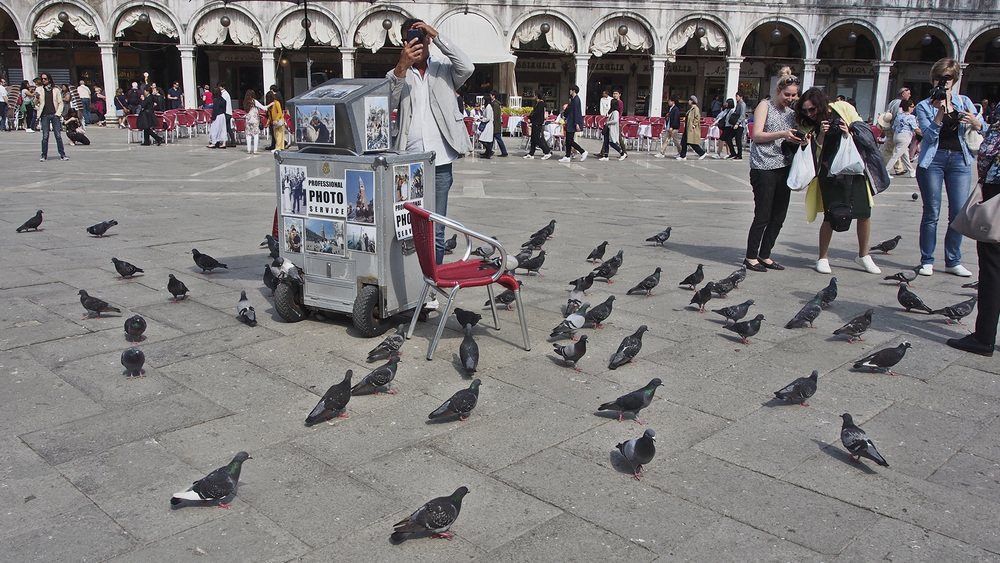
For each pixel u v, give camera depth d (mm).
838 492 3734
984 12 31484
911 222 12156
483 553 3199
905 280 7539
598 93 37094
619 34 31422
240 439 4188
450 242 8602
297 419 4449
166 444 4109
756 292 7445
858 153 7750
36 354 5391
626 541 3293
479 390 4926
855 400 4867
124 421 4375
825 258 8305
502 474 3854
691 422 4512
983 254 5609
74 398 4672
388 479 3787
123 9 30406
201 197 13195
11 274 7543
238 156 21078
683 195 15086
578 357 5207
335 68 36500
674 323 6422
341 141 5637
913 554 3230
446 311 5391
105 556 3127
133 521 3387
